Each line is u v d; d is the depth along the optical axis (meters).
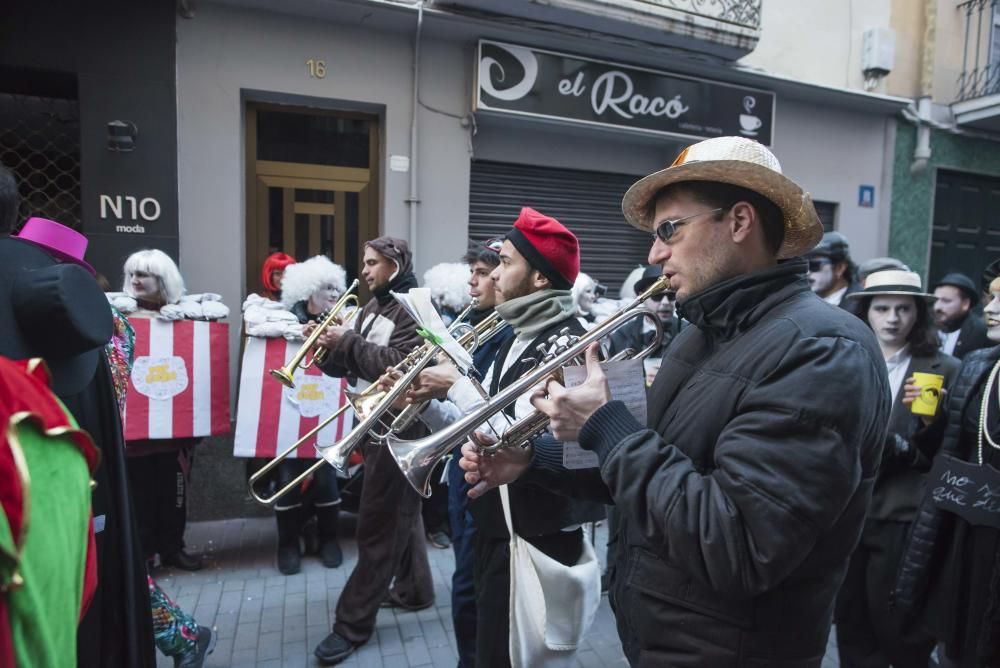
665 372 1.32
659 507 1.04
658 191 1.30
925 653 2.13
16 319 1.16
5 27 3.79
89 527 1.00
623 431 1.13
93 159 3.99
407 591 3.13
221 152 4.24
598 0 4.64
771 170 1.13
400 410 2.28
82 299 1.20
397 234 4.73
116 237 4.05
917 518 2.00
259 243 4.62
